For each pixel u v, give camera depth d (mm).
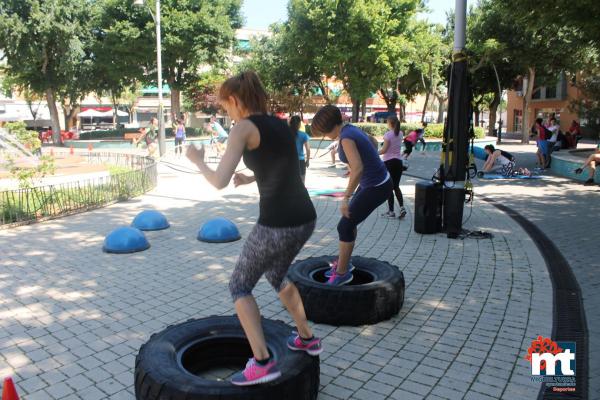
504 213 9141
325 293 4309
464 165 7680
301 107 43000
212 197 11203
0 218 8281
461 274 5664
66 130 41375
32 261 6316
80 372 3592
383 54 27750
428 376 3500
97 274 5789
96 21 32125
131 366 3678
